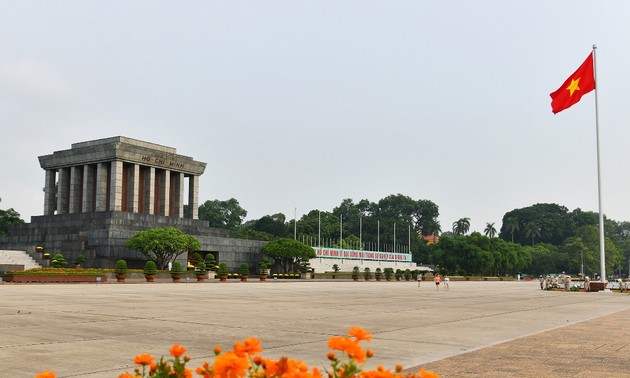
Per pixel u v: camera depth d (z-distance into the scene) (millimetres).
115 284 56281
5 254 78625
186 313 23406
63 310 23984
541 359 12750
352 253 124625
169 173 97562
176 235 76438
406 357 13055
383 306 29719
